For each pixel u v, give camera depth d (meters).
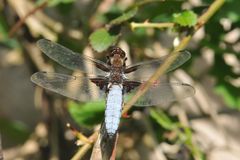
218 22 1.09
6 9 1.14
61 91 1.04
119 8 1.12
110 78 1.05
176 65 1.03
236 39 1.12
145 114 1.09
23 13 1.13
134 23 1.05
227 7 1.07
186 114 1.14
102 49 1.04
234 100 1.10
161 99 1.04
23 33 1.14
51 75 1.04
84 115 1.07
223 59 1.11
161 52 1.13
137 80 1.05
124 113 1.03
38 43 1.05
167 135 1.09
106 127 1.01
